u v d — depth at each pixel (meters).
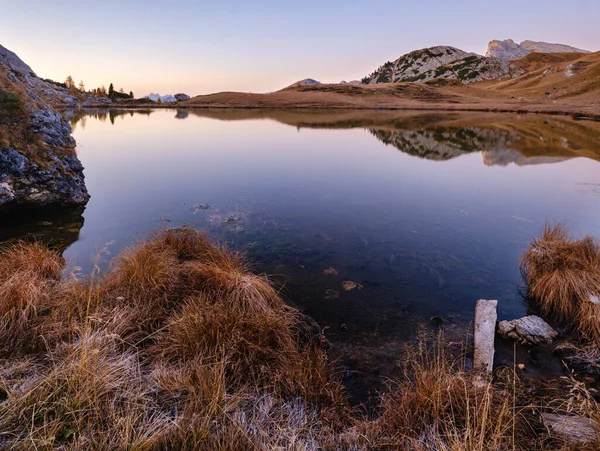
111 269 7.59
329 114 76.94
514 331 6.31
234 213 13.32
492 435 3.35
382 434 3.96
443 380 4.46
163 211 13.41
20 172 12.45
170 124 49.44
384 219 12.95
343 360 5.73
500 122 52.41
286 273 8.84
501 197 15.96
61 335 5.05
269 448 3.37
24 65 42.38
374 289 8.10
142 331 5.52
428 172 21.06
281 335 5.57
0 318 5.20
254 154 26.47
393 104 106.31
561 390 4.99
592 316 6.18
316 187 17.41
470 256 9.87
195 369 4.46
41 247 8.77
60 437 3.21
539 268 8.20
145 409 3.64
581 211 13.98
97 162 22.50
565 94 102.69
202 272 7.12
